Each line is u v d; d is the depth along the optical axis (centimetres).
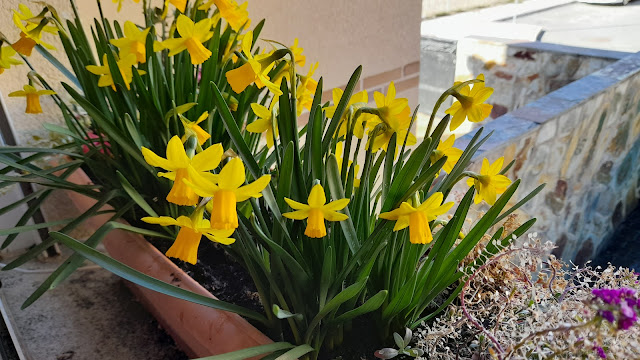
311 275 47
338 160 53
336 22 115
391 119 44
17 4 76
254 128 51
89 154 71
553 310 41
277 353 43
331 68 118
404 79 141
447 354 44
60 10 79
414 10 135
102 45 61
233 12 57
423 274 47
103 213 66
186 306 52
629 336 37
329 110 49
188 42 51
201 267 63
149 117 62
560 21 467
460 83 44
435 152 47
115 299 73
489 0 550
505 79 272
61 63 77
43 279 78
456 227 44
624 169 212
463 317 46
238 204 55
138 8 87
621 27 438
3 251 82
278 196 45
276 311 39
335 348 49
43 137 85
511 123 130
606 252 220
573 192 172
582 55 235
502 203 43
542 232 163
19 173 80
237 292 58
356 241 44
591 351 37
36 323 67
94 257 41
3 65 65
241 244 47
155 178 66
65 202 87
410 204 39
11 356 61
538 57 255
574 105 143
